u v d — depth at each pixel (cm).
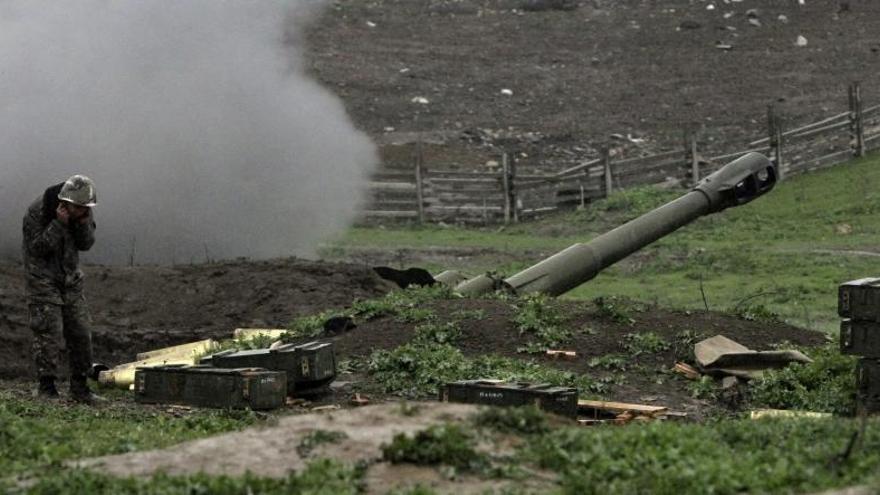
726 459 3167
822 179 11794
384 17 17562
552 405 4569
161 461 3250
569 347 5966
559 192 12094
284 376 4988
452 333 6066
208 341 6225
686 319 6203
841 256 9844
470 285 6806
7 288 6869
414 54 16462
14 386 5756
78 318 5141
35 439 3681
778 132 12125
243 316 6956
